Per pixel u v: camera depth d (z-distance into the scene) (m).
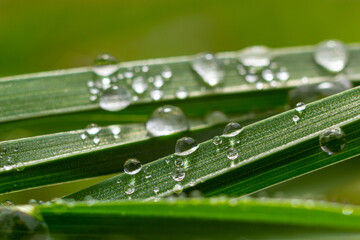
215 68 0.15
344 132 0.13
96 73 0.14
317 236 0.12
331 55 0.15
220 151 0.13
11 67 0.17
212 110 0.14
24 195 0.15
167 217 0.12
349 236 0.12
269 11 0.18
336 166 0.14
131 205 0.12
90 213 0.13
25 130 0.14
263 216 0.12
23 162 0.13
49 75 0.14
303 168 0.13
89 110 0.14
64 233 0.13
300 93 0.14
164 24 0.18
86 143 0.13
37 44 0.17
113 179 0.13
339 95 0.13
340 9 0.17
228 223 0.12
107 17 0.17
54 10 0.17
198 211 0.12
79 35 0.17
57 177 0.13
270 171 0.13
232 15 0.18
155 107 0.14
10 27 0.17
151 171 0.13
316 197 0.14
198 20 0.18
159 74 0.15
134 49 0.17
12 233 0.13
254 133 0.13
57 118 0.14
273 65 0.15
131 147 0.13
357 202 0.14
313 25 0.17
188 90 0.14
